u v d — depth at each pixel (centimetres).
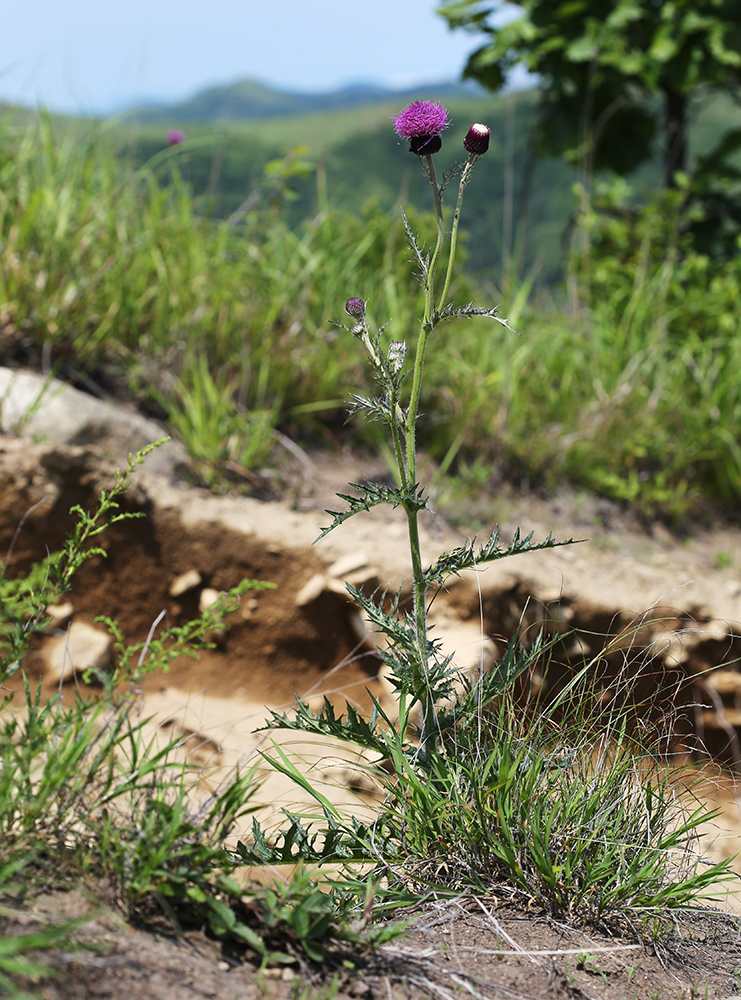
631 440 498
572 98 654
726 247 642
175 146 531
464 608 370
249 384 457
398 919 196
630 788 228
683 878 218
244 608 371
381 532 401
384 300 525
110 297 445
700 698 385
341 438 476
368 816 277
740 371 526
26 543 344
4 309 410
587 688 272
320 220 570
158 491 376
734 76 633
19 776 169
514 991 174
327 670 368
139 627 362
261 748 314
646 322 558
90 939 153
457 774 216
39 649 331
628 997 180
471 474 465
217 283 490
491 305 578
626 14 588
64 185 489
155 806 177
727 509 515
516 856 207
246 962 164
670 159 663
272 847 214
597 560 433
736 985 192
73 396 384
